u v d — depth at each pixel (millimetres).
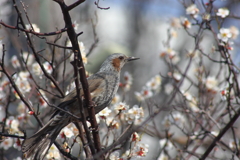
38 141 9211
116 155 8984
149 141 18344
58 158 9547
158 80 12883
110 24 23578
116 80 11523
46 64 11391
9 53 16281
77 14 18953
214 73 17453
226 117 15469
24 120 11359
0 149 12141
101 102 10711
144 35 23953
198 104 12172
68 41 11258
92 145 8664
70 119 9555
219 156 13273
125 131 9008
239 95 10938
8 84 11016
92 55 19172
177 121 12156
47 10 16156
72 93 9914
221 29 10750
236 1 18641
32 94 12086
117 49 20672
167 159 11891
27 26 10383
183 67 20078
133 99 16766
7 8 16766
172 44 22453
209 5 11695
